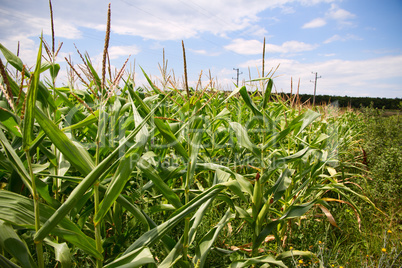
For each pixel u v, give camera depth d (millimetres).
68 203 1077
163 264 1631
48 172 2029
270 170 2195
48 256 1812
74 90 2982
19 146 1809
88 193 1574
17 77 2168
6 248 1098
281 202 2820
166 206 2012
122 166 1232
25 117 1000
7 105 1911
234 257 2154
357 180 4324
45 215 1229
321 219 3174
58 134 1129
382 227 3223
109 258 1931
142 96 3078
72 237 1164
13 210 1150
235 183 1926
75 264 1854
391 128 8406
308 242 2693
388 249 2686
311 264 2230
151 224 1811
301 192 3076
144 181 2566
